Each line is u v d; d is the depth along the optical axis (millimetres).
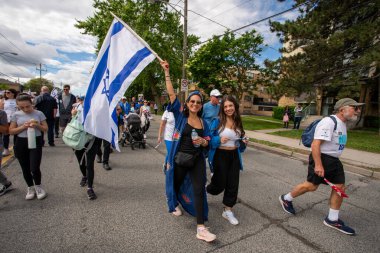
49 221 3154
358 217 3668
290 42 15008
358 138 11523
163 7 24250
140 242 2756
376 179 5957
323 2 13453
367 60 10961
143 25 23672
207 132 3125
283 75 15617
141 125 8562
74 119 4020
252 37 18125
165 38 26109
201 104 2979
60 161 6059
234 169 3244
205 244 2756
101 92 3721
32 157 3725
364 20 12945
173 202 3055
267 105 49375
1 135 3889
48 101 7492
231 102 3207
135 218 3297
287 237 2979
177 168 3020
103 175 5125
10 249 2555
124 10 22641
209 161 3271
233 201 3266
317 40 13039
